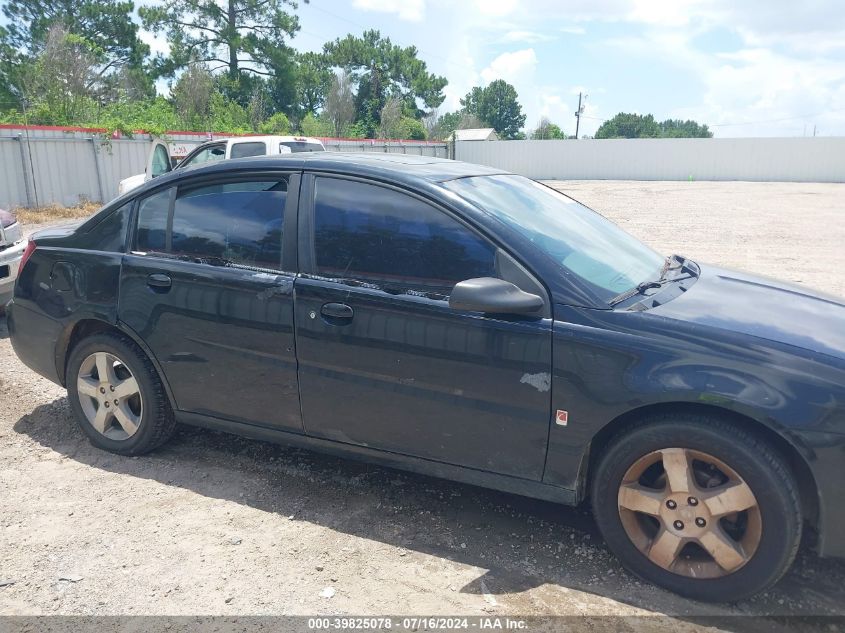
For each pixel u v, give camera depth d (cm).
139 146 2186
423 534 332
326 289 332
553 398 292
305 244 345
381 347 321
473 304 287
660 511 283
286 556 313
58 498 362
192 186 381
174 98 3775
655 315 290
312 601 282
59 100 2652
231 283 355
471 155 4553
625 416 291
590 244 350
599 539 329
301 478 386
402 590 290
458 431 314
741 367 267
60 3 4909
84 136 2009
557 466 299
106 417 407
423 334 312
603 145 4375
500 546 322
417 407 320
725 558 273
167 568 304
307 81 5762
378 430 333
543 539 328
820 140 3966
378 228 332
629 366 279
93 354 401
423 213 326
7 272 654
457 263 315
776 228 1576
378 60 6981
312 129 4566
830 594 288
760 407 259
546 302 297
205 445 425
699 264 409
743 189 3228
